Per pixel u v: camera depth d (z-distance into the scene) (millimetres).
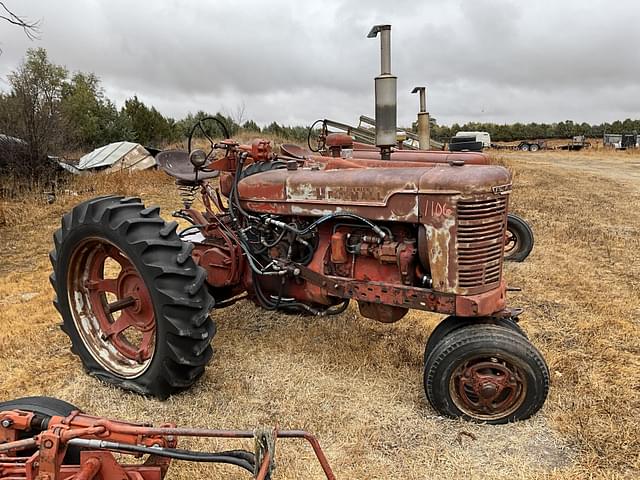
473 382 2998
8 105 12117
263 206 3730
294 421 3094
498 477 2611
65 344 4184
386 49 3676
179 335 3129
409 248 3164
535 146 39594
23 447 1994
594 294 5219
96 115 26156
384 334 4246
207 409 3230
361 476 2635
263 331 4348
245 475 2641
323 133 8523
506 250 6676
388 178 3150
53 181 11477
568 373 3574
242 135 20297
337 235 3400
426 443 2885
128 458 2768
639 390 3365
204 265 3986
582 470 2635
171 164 4352
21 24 10375
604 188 13453
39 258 6922
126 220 3252
